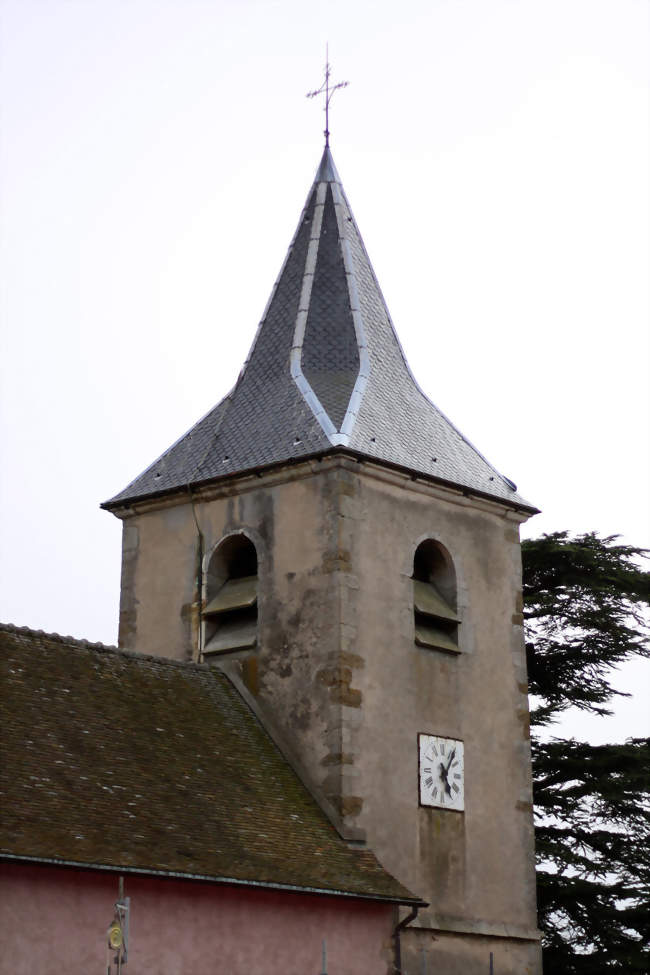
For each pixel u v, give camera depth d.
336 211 47.34
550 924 51.75
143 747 37.12
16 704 35.81
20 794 32.88
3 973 30.77
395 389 45.19
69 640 39.34
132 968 32.75
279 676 41.06
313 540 41.22
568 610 54.81
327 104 49.25
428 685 42.00
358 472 41.53
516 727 44.16
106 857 32.25
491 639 44.19
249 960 34.81
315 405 42.97
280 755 40.31
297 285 46.69
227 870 34.28
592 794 52.31
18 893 31.38
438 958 39.78
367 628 40.81
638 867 52.50
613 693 55.09
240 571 44.34
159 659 40.84
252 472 42.34
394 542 42.12
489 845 42.25
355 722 39.78
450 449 45.22
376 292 46.94
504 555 45.41
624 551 55.97
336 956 36.62
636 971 49.50
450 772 41.81
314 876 36.31
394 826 39.94
